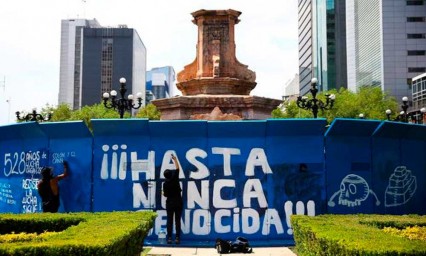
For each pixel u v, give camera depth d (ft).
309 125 38.34
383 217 31.04
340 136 39.17
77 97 645.10
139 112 202.28
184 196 38.40
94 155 39.63
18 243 19.90
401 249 18.02
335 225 25.90
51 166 40.88
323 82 528.22
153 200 38.60
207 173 38.55
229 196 38.32
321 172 38.65
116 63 622.13
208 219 38.14
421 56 374.84
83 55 625.82
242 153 38.63
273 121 38.14
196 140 38.83
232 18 68.49
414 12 378.12
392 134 40.60
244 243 33.19
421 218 30.78
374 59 403.34
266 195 38.29
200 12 67.97
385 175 40.24
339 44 519.60
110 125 38.86
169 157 38.86
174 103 61.82
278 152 38.65
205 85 66.49
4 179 45.80
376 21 397.80
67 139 40.57
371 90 202.80
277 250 34.32
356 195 39.04
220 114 57.36
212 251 33.81
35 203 42.11
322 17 534.37
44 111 207.51
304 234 26.48
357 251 18.30
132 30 627.87
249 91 69.00
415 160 42.42
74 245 19.19
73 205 39.45
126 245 23.54
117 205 38.83
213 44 67.82
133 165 39.06
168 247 35.76
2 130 45.14
